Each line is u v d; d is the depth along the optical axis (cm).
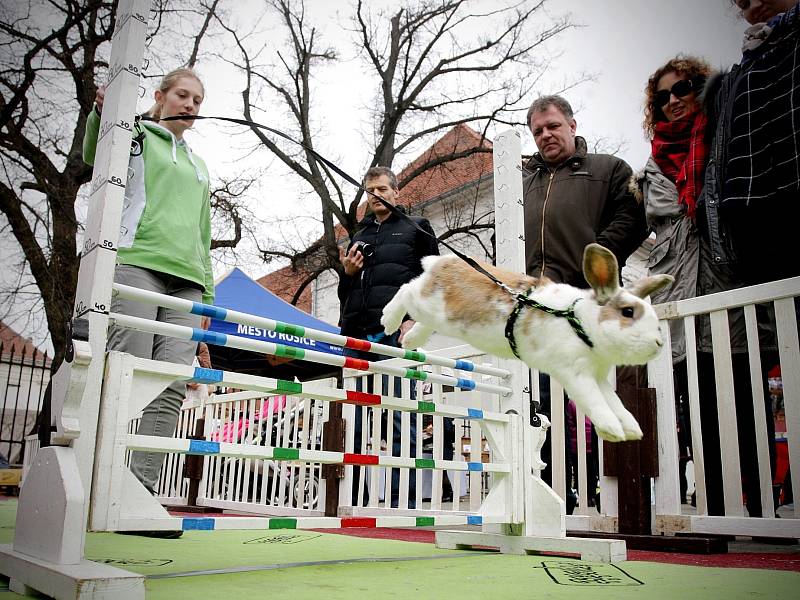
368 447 475
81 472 168
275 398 604
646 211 439
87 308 178
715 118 426
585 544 256
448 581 193
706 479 360
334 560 244
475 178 1338
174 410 299
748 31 408
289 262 1334
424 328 261
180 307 203
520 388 303
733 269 387
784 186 368
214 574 199
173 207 298
